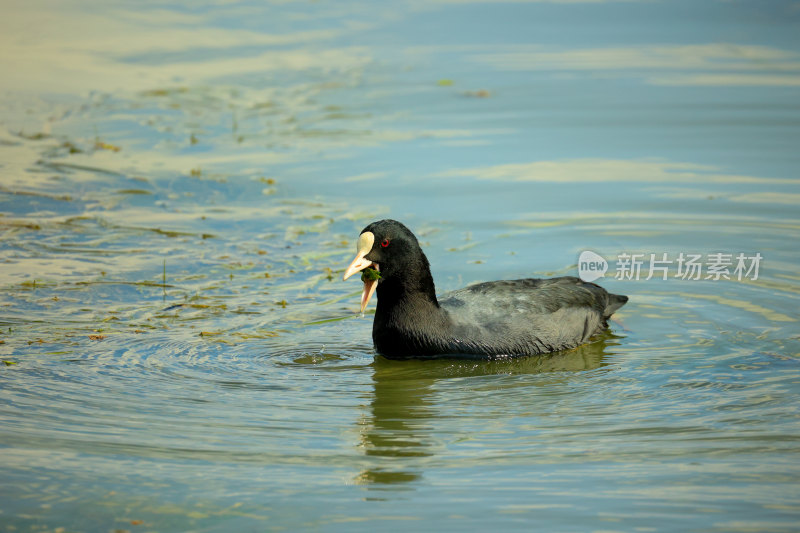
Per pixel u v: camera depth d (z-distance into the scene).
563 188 18.66
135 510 8.34
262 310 13.87
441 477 8.99
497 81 25.83
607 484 8.77
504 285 13.45
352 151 20.98
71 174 19.62
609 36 30.31
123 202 18.27
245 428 10.17
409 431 10.14
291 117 23.39
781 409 10.55
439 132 22.06
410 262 12.28
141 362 11.97
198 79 26.05
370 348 12.85
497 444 9.78
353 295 14.55
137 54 28.12
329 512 8.30
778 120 22.14
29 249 15.93
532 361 12.52
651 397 11.07
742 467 9.10
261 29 30.92
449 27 31.27
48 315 13.38
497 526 8.02
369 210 17.80
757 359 12.14
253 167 20.16
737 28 31.02
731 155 20.11
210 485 8.80
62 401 10.77
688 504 8.35
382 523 8.10
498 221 17.22
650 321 13.63
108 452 9.49
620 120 22.56
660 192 18.33
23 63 26.98
